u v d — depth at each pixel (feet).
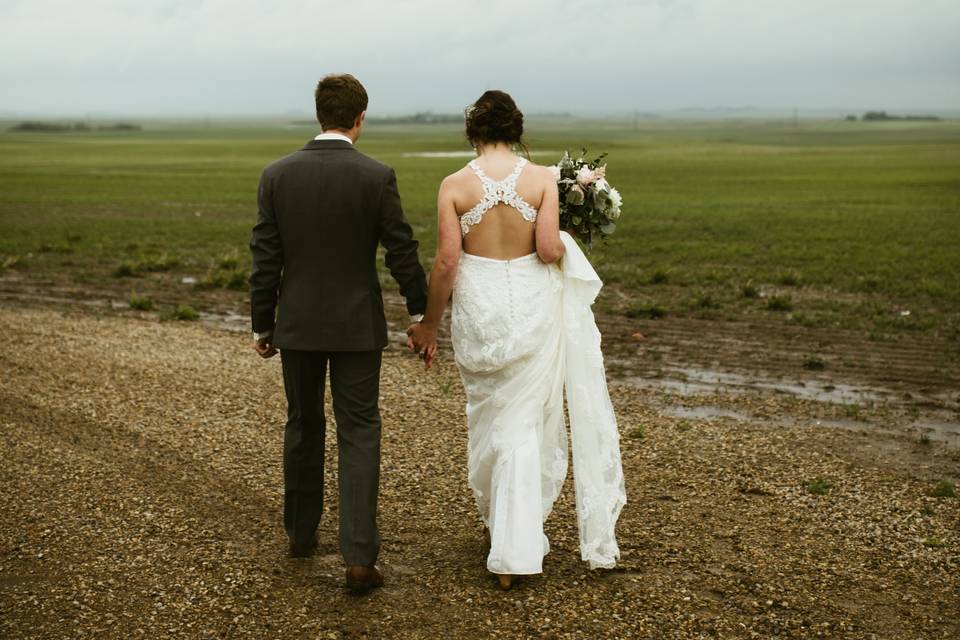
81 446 19.62
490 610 12.47
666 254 61.77
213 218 88.94
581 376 13.57
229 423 21.58
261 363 28.60
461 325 13.34
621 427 22.21
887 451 20.53
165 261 55.42
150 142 394.52
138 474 17.88
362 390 13.32
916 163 200.95
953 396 26.25
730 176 164.45
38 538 14.67
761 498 17.08
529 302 13.10
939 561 14.12
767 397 25.75
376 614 12.36
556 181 13.58
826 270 53.11
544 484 13.98
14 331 33.04
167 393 24.32
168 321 37.47
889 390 26.99
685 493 17.33
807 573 13.65
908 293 44.88
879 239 68.74
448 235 13.05
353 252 13.01
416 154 265.75
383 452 19.61
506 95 13.43
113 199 110.42
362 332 13.03
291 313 13.07
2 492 16.72
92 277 51.47
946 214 89.66
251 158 238.27
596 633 11.82
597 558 13.46
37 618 12.10
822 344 33.53
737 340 34.55
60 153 268.00
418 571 13.78
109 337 32.50
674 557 14.24
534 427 13.28
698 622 12.10
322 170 12.91
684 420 22.95
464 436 20.86
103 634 11.72
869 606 12.60
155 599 12.67
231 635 11.75
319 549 14.58
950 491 17.34
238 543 14.71
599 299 44.52
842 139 449.48
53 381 25.35
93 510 15.92
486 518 14.17
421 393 24.95
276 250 13.20
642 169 188.85
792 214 91.09
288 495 14.07
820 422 23.18
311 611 12.43
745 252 61.26
